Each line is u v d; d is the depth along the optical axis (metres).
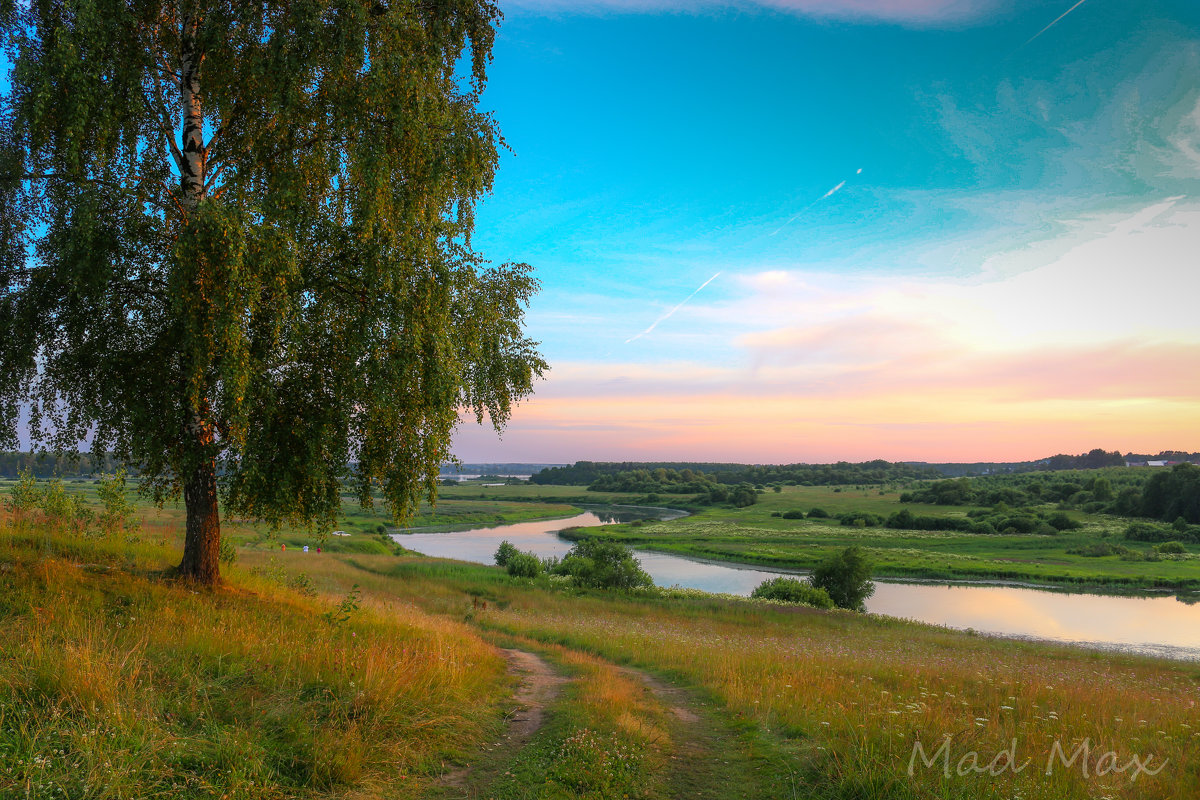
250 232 8.72
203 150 11.18
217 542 11.72
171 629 7.83
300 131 10.30
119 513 16.11
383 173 9.67
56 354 10.23
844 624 29.33
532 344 14.20
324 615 11.52
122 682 5.77
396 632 11.53
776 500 187.00
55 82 8.45
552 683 10.87
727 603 34.38
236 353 8.64
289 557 36.91
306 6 9.19
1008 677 13.11
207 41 9.68
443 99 11.23
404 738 6.29
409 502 11.57
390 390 10.04
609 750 6.43
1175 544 78.56
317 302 10.49
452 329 11.22
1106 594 52.34
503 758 6.42
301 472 10.49
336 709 6.42
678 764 6.48
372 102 9.69
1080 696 10.39
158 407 9.95
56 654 5.93
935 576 61.94
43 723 4.83
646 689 11.20
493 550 76.19
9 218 9.12
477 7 11.66
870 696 9.59
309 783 5.12
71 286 8.96
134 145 9.56
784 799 5.38
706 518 136.75
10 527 12.74
